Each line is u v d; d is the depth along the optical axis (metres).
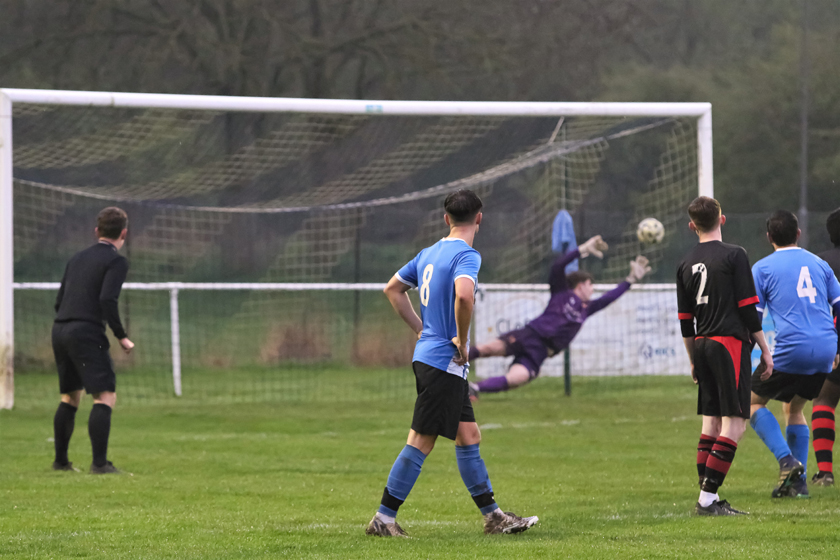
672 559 15.03
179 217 69.94
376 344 59.53
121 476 25.72
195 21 72.69
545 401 46.00
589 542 16.48
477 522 19.22
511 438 34.25
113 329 25.78
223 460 29.22
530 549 15.80
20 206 63.84
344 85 82.25
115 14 71.88
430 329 17.19
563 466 28.06
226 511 20.62
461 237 17.42
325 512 20.58
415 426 17.16
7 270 39.75
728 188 92.44
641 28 84.75
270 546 16.33
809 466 27.14
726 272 19.91
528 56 78.88
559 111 40.91
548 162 60.50
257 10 71.88
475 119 56.00
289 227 73.81
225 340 59.81
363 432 36.12
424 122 69.56
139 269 67.69
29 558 15.47
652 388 50.59
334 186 61.47
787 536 17.03
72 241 66.25
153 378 53.34
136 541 16.92
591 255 60.97
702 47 92.50
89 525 18.64
